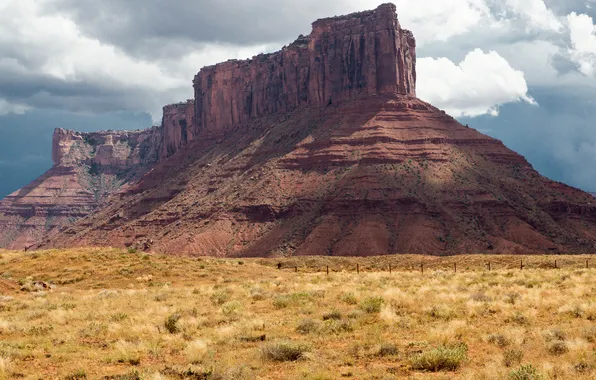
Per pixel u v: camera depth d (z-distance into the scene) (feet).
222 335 85.30
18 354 77.46
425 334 82.48
